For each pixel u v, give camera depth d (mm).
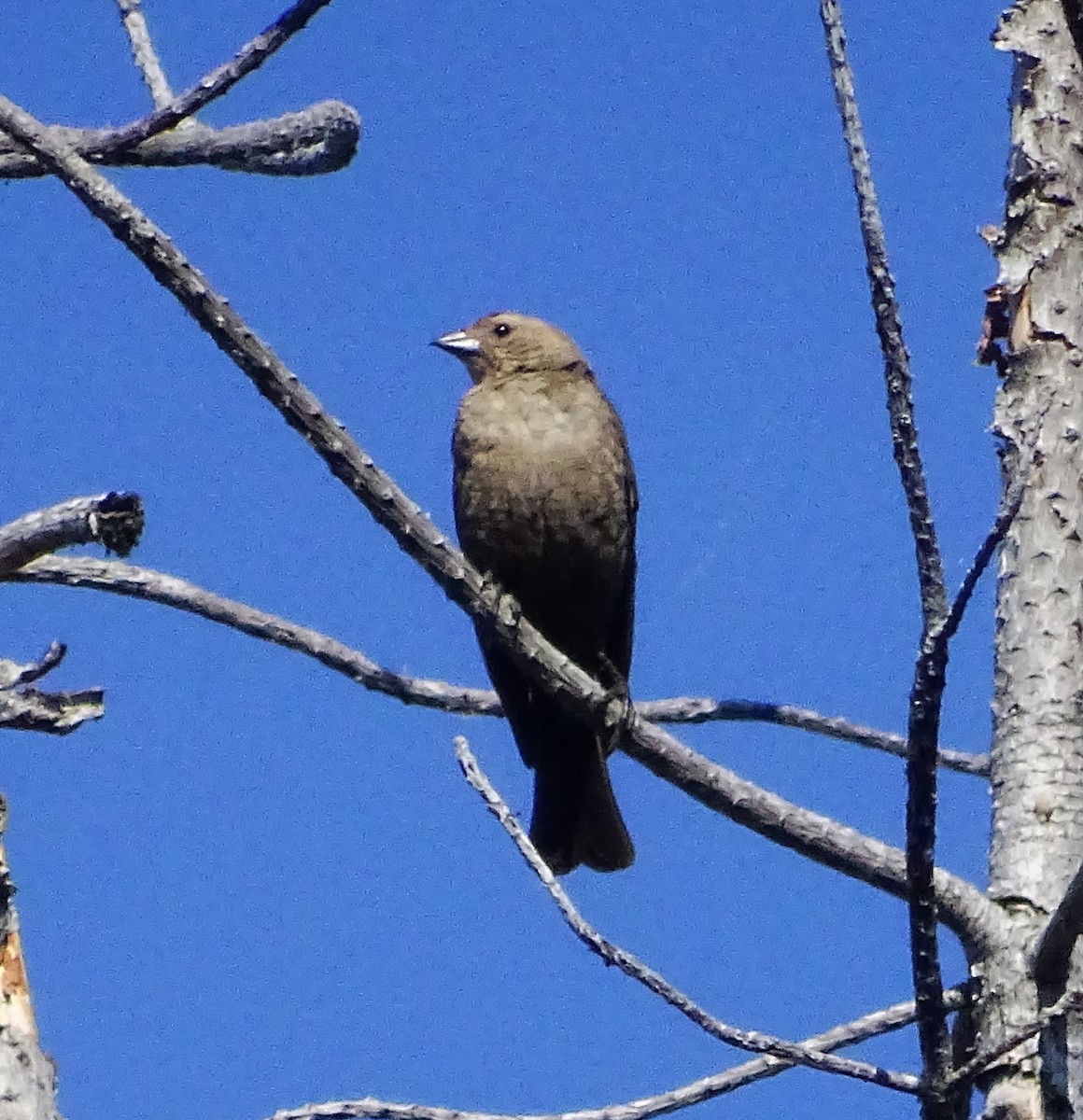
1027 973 7930
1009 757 8531
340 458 8719
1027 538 8812
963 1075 6930
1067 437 8945
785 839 8641
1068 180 9406
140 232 7941
